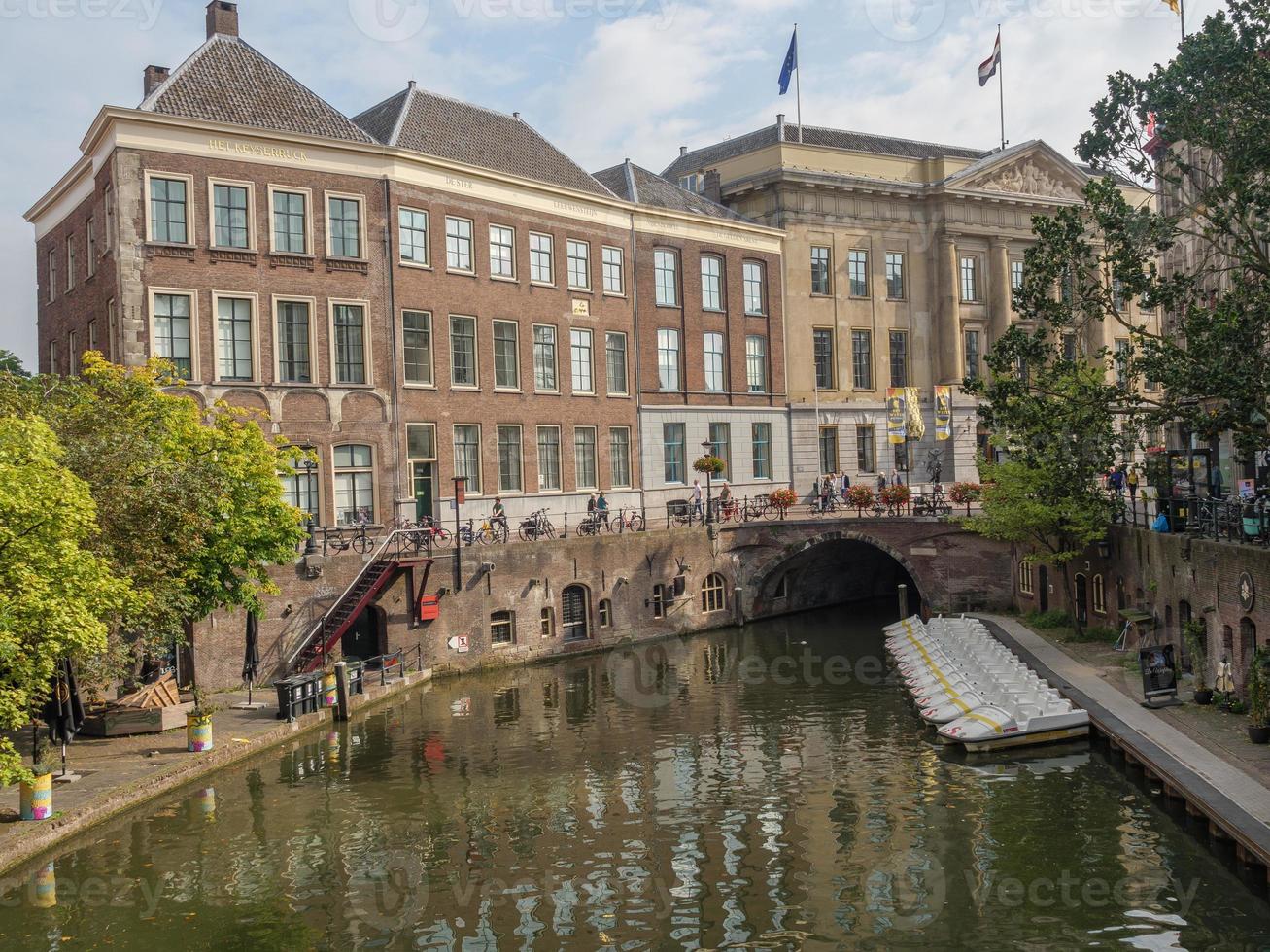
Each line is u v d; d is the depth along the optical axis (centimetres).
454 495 3716
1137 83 2467
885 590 5178
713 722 2734
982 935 1480
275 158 3306
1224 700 2359
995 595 4128
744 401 4984
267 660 3014
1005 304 5603
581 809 2047
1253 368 2297
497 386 3903
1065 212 2652
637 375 4509
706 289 4862
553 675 3391
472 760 2394
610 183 4791
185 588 2345
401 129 3719
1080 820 1891
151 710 2450
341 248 3447
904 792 2100
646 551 4016
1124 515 3297
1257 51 2327
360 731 2647
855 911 1573
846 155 5356
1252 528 2316
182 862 1780
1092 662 2970
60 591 1700
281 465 2672
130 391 2458
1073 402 2706
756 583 4428
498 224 3925
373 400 3488
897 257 5506
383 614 3269
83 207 3397
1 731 2323
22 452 1745
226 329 3216
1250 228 2358
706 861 1781
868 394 5403
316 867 1759
